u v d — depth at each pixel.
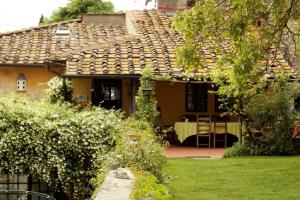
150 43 18.70
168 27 20.45
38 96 20.47
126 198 6.39
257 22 11.24
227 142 17.98
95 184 9.38
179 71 16.45
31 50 21.02
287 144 15.24
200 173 12.23
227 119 18.30
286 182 11.09
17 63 20.00
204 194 10.02
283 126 15.22
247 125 15.49
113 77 16.67
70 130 13.88
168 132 18.44
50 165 13.91
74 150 13.93
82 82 18.83
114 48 18.30
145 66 16.73
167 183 10.72
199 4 10.55
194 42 10.66
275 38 11.70
